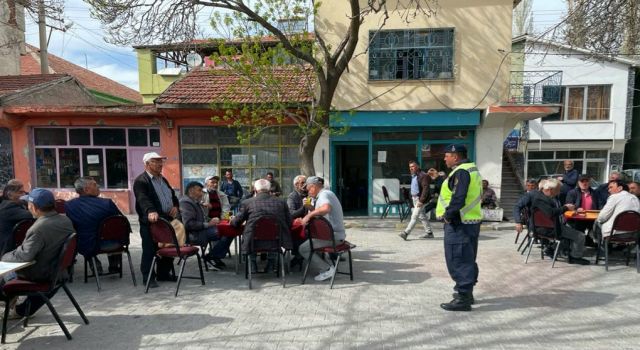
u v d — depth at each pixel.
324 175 11.76
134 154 12.20
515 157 18.39
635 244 6.53
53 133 12.15
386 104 11.40
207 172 12.14
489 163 11.52
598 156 18.16
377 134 11.90
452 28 11.12
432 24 11.16
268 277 5.90
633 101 19.22
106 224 5.42
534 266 6.31
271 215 5.27
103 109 11.48
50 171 12.24
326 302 4.78
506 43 11.03
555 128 17.83
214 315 4.40
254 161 12.06
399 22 11.26
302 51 9.24
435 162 11.81
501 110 10.50
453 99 11.23
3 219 4.89
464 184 4.35
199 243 5.80
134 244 8.43
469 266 4.45
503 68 11.07
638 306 4.54
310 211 6.06
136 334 3.93
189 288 5.41
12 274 4.08
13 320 4.34
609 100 17.50
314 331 3.96
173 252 5.19
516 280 5.58
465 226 4.43
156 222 5.12
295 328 4.04
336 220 5.60
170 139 11.96
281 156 11.99
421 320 4.21
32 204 3.94
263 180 5.60
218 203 7.26
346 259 6.81
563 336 3.79
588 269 6.12
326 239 5.29
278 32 8.86
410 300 4.82
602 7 7.62
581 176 7.61
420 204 8.39
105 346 3.69
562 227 6.38
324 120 9.85
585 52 10.59
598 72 17.27
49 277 3.95
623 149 17.73
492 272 5.98
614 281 5.51
